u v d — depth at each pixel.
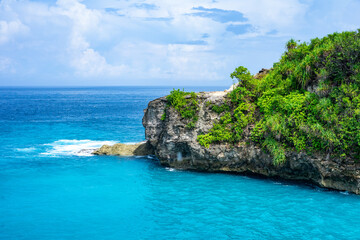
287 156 23.94
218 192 22.62
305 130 23.23
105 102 150.12
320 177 23.02
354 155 21.64
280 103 25.44
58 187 23.91
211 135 27.66
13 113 85.38
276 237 16.05
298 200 20.84
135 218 18.47
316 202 20.47
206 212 19.19
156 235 16.44
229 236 16.22
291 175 24.75
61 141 43.12
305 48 28.05
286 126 24.30
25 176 26.69
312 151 22.89
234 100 28.33
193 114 28.97
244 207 19.86
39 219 18.33
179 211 19.41
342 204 20.08
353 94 22.38
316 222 17.66
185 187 23.91
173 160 29.56
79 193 22.61
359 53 23.39
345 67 23.89
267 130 25.06
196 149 27.59
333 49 24.58
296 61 28.09
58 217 18.61
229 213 18.98
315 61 25.17
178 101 29.55
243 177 26.28
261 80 29.58
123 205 20.41
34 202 20.91
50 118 73.56
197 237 16.17
